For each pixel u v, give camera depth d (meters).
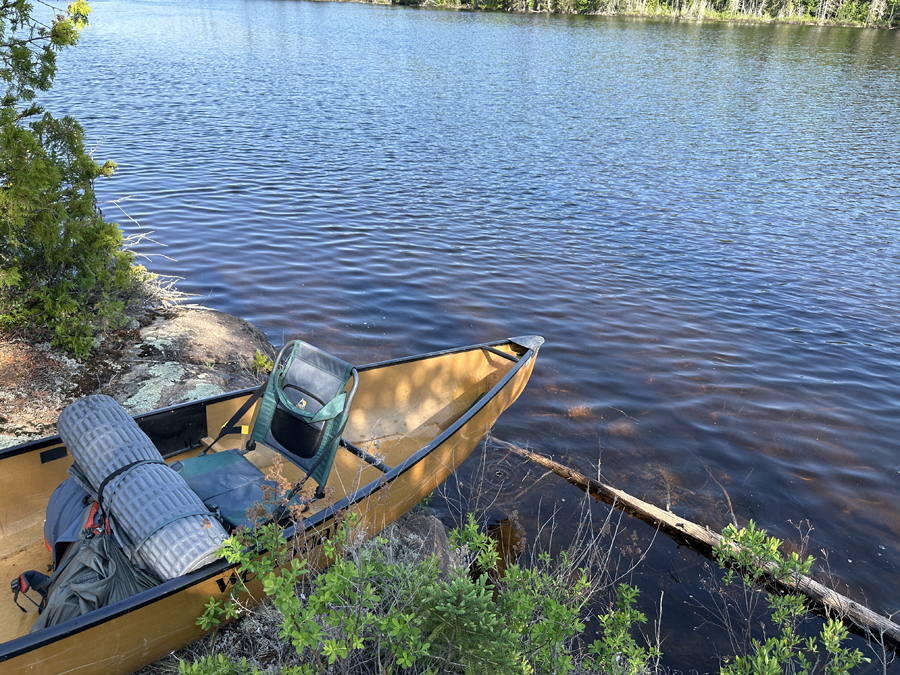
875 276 12.20
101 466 3.42
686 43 68.31
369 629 2.99
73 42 6.13
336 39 54.28
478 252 12.07
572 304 10.10
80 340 5.73
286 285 9.77
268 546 3.06
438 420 5.89
